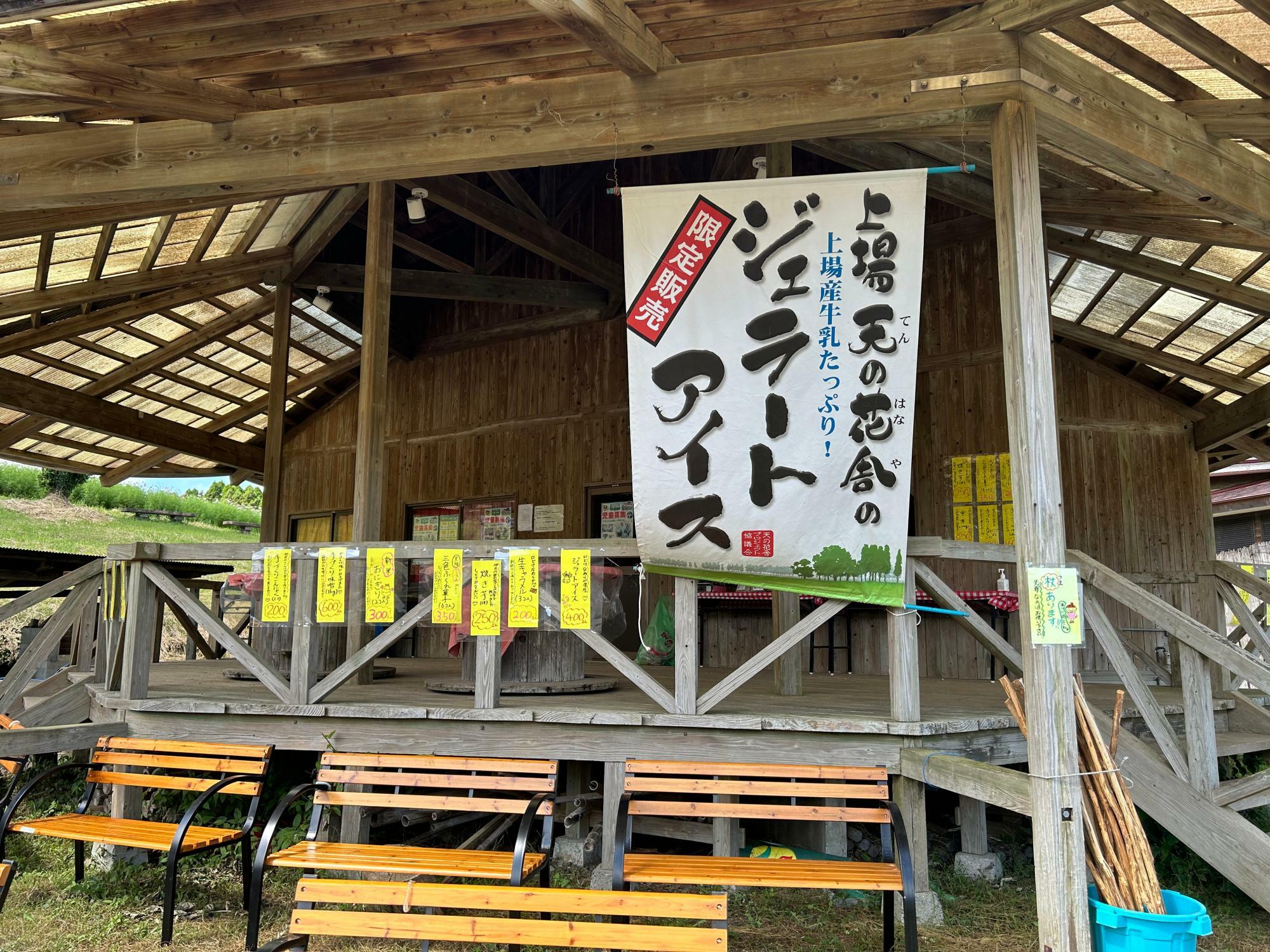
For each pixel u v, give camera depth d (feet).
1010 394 10.27
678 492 12.07
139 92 11.31
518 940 8.91
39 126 14.14
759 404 11.96
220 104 11.99
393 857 10.41
